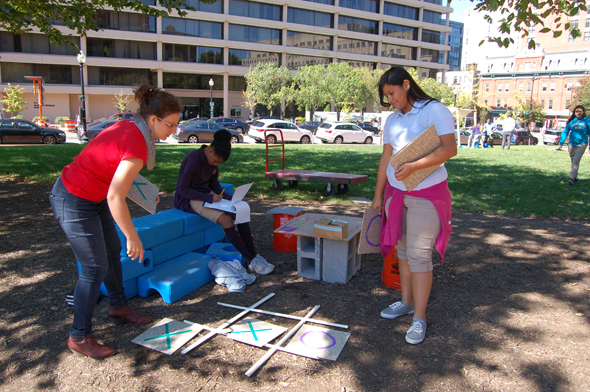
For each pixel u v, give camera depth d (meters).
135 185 2.63
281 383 2.30
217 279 3.54
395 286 3.58
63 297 3.28
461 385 2.31
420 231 2.67
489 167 12.36
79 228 2.32
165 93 2.35
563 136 9.09
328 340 2.73
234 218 3.97
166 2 8.12
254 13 49.22
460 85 81.44
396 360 2.54
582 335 2.87
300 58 53.34
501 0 5.15
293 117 55.84
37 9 7.77
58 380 2.32
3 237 4.75
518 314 3.17
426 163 2.50
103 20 42.25
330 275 3.71
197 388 2.25
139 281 3.32
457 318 3.09
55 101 42.72
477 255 4.53
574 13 5.10
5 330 2.80
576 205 7.15
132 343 2.67
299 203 7.16
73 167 2.29
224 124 31.83
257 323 2.94
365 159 14.12
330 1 54.31
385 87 2.73
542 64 83.00
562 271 4.09
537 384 2.32
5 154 12.59
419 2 59.97
